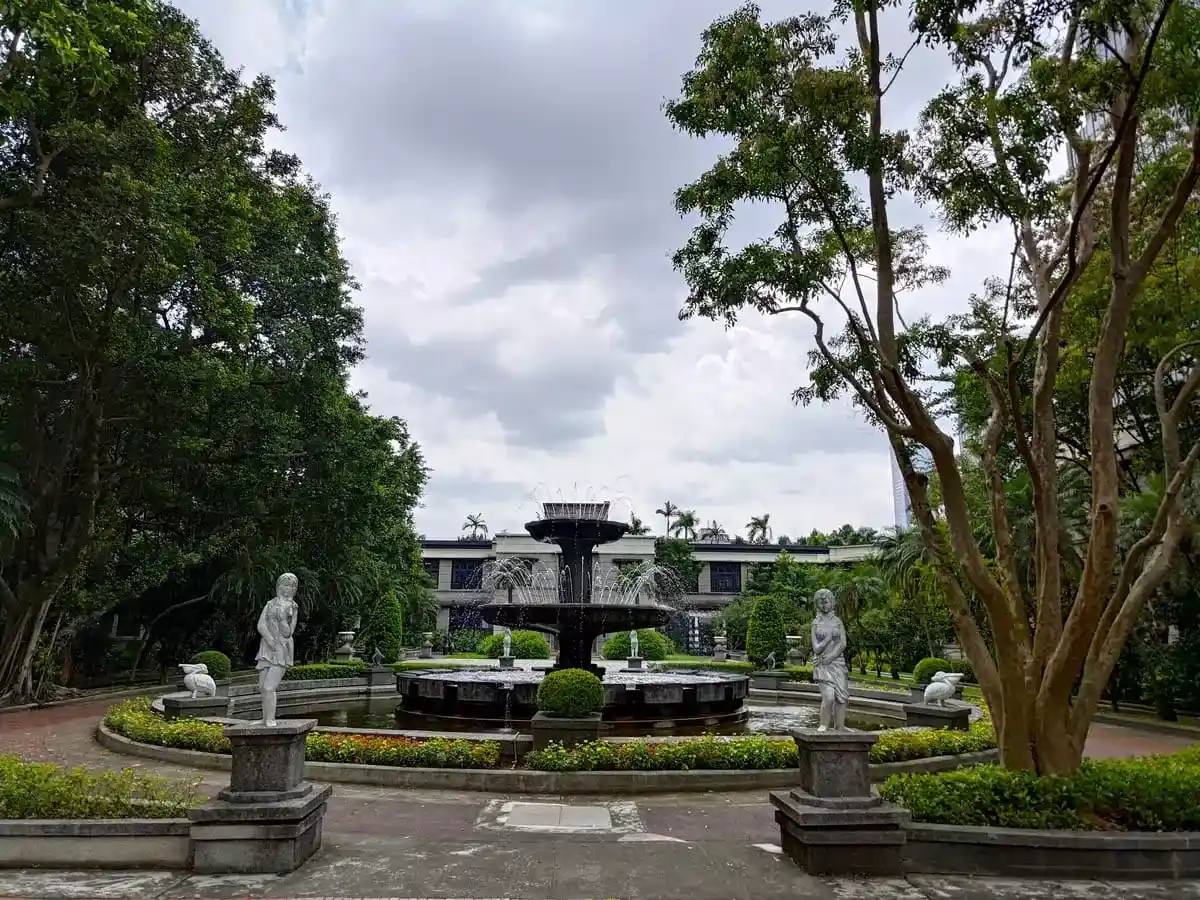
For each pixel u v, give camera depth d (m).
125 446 18.06
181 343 16.53
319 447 20.55
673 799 8.50
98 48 9.28
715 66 7.17
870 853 5.90
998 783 6.41
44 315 14.52
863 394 7.41
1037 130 6.45
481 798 8.45
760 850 6.51
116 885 5.38
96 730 12.63
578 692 10.34
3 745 11.63
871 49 7.13
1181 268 9.03
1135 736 14.79
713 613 44.47
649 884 5.61
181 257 13.91
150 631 24.02
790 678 21.11
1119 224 6.64
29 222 12.70
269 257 18.91
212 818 5.71
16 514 14.48
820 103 6.86
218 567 23.77
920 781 6.66
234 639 25.84
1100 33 6.03
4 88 10.74
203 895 5.21
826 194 7.42
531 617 14.21
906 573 22.89
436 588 48.41
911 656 28.55
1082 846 5.93
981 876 5.88
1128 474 16.73
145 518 21.20
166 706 12.22
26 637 16.94
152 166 13.12
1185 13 6.08
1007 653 6.77
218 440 19.36
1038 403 7.37
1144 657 17.44
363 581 27.36
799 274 7.27
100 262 13.19
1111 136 8.80
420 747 9.38
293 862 5.75
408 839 6.73
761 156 7.07
